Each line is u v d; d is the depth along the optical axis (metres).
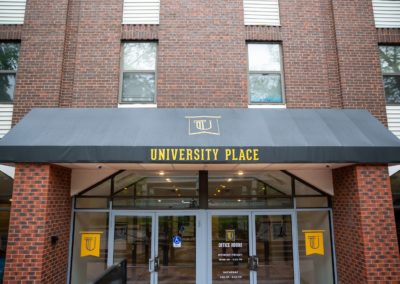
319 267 7.46
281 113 7.20
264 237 7.48
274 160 5.99
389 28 8.31
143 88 8.01
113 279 4.38
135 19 8.20
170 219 7.48
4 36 7.81
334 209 7.48
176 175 7.63
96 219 7.48
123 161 5.89
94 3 8.15
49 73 7.63
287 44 8.13
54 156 5.85
